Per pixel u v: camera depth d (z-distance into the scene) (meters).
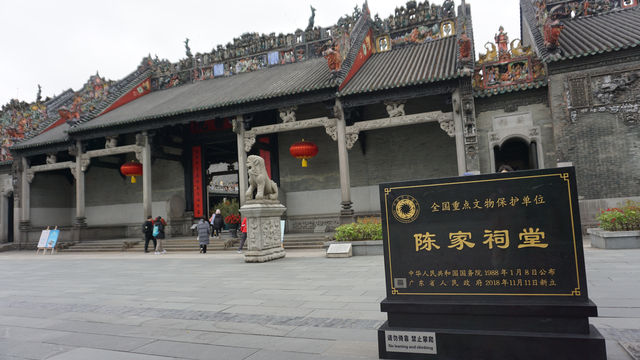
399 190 4.24
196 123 28.69
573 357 3.47
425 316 4.02
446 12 24.84
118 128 24.92
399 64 22.44
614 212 13.45
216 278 11.00
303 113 25.92
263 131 22.16
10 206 30.81
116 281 11.36
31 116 31.98
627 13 21.59
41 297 9.16
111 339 5.46
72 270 14.93
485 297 3.84
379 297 7.34
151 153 25.31
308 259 14.71
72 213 32.44
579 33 19.97
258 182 14.88
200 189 28.70
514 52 18.91
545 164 18.41
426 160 23.33
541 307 3.62
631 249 12.30
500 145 19.11
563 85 17.69
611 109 17.05
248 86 24.56
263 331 5.49
